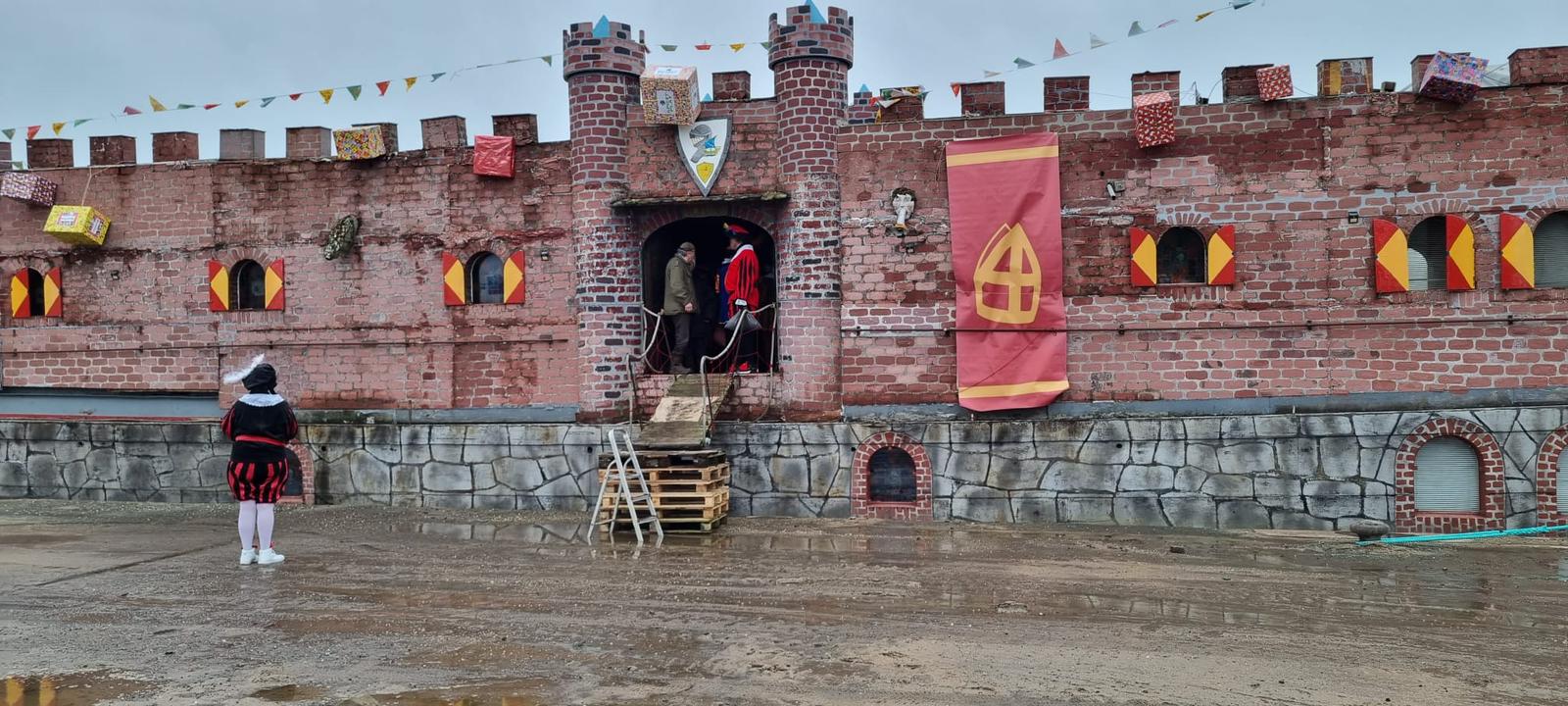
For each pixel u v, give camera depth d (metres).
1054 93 13.66
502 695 6.59
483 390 14.95
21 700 6.50
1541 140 12.73
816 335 13.96
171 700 6.50
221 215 15.70
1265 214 13.24
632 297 14.45
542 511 14.45
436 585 9.62
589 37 14.31
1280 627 8.14
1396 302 12.99
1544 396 12.73
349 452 15.15
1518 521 12.66
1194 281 13.56
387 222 15.20
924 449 13.74
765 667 7.14
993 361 13.67
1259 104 13.24
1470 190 12.85
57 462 16.05
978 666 7.16
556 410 14.71
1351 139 13.08
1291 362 13.21
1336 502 12.99
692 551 11.36
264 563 10.64
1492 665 7.19
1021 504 13.55
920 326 13.87
